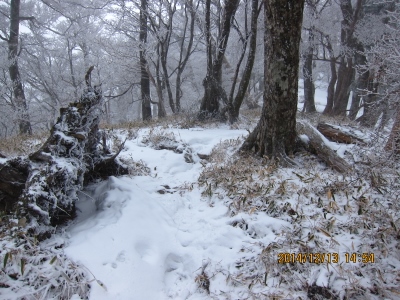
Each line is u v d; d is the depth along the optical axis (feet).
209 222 13.53
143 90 49.57
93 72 58.95
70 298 9.30
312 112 47.24
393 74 16.16
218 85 33.88
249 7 42.09
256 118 36.19
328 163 17.62
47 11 61.67
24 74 61.77
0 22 58.13
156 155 21.84
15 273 9.53
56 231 12.14
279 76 17.80
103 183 15.58
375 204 13.12
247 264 11.06
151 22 43.01
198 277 10.57
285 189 14.76
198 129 29.81
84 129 13.58
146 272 10.46
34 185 11.27
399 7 34.32
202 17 42.70
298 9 16.60
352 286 9.63
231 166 18.48
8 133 62.03
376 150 14.88
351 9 47.26
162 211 13.93
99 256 10.52
